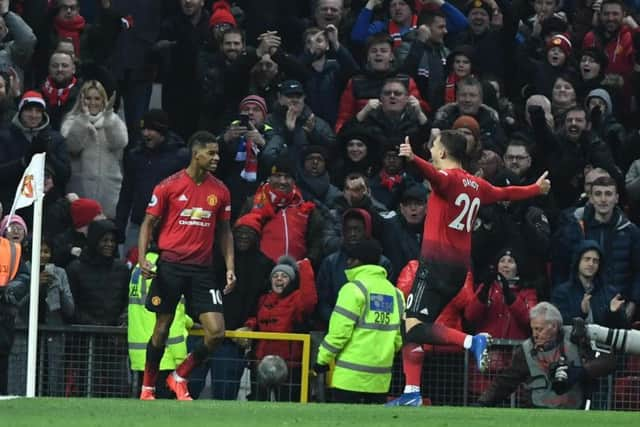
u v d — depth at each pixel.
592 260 46.28
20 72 56.56
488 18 60.56
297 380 43.81
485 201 37.78
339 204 49.59
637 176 53.44
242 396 44.00
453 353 43.34
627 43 60.62
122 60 58.66
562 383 40.28
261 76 56.03
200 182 41.25
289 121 53.38
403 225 48.44
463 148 37.81
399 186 51.12
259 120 53.72
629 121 59.19
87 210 48.72
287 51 61.03
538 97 56.28
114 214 53.66
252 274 46.47
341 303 41.31
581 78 58.69
